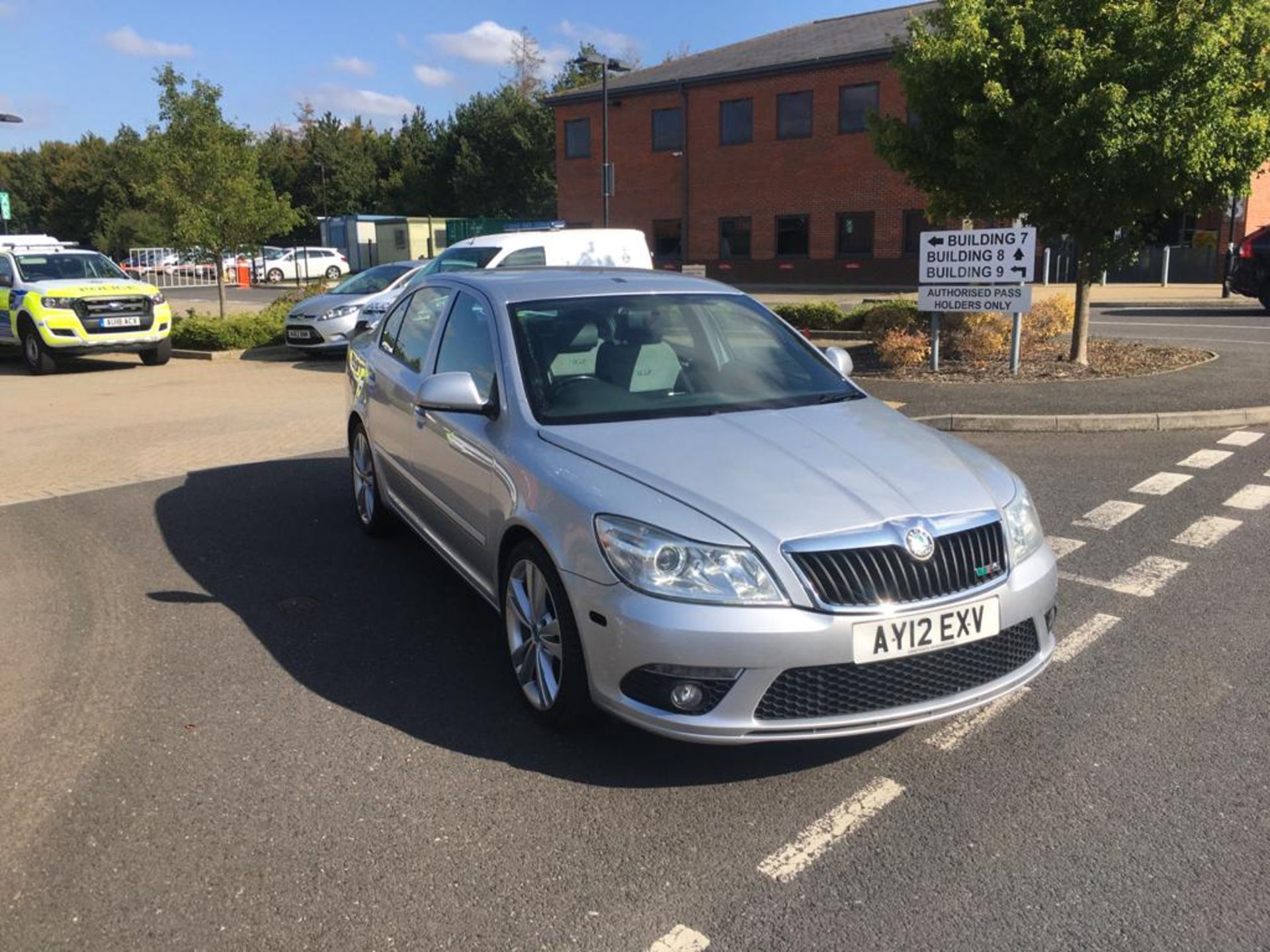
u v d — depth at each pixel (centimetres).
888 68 3067
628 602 329
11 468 849
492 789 347
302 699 416
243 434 990
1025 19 1092
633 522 335
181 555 612
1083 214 1133
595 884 296
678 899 289
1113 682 424
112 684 430
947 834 319
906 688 334
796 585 320
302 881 297
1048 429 931
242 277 4694
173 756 370
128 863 307
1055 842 314
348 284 1694
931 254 1160
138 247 5409
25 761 367
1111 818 326
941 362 1236
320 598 536
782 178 3350
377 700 415
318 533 656
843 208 3238
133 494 758
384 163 6581
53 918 282
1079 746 372
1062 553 589
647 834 320
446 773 357
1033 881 295
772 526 328
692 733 325
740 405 431
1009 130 1118
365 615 511
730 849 312
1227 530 627
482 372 463
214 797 342
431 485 498
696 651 320
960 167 1152
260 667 448
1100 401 993
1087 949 267
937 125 1174
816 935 273
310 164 6475
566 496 358
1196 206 1144
